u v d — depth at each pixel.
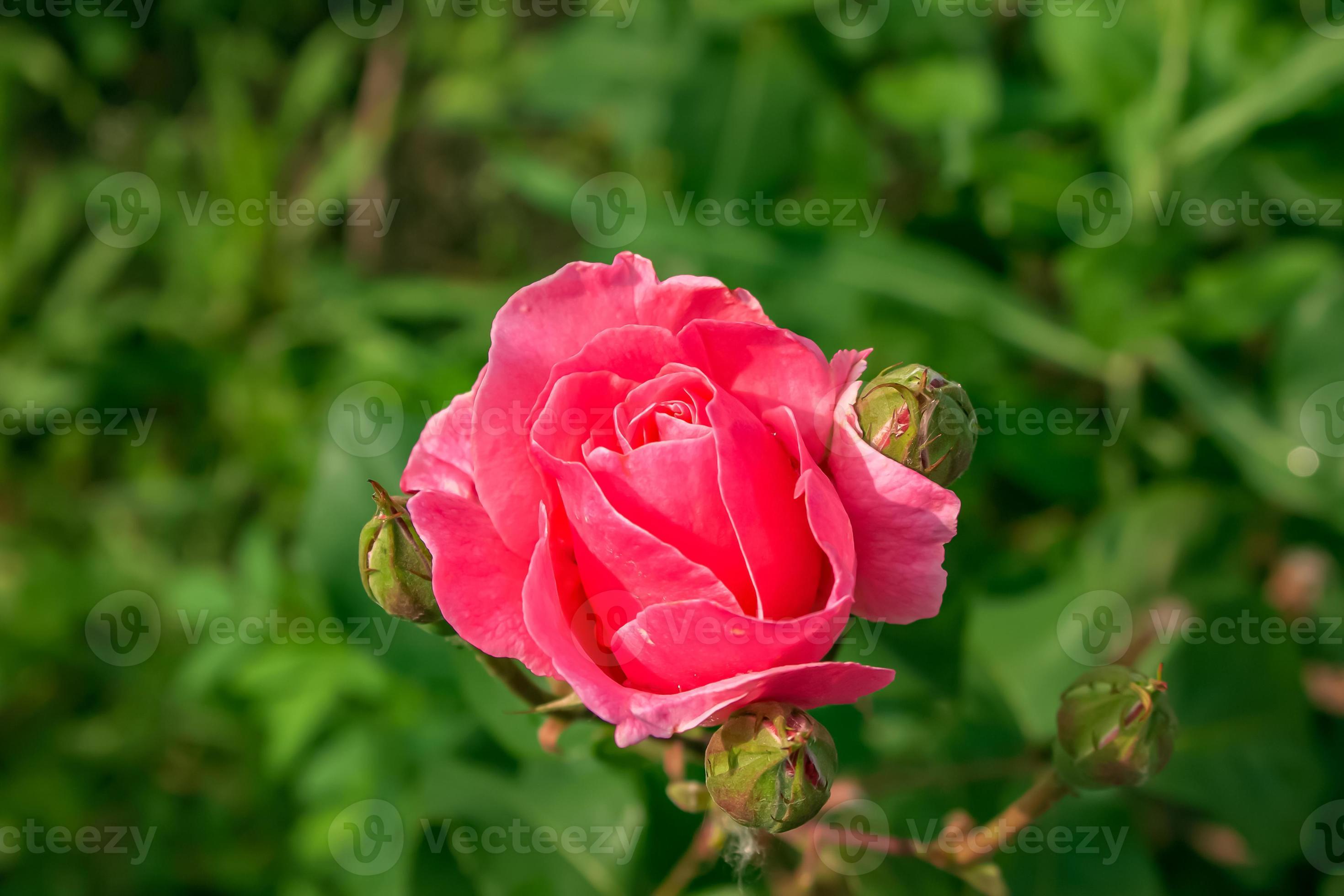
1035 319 0.63
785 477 0.39
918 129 0.67
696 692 0.38
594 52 0.83
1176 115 0.61
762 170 0.70
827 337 0.66
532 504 0.39
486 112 1.02
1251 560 0.61
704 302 0.40
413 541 0.41
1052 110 0.66
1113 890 0.50
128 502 0.91
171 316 0.99
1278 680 0.51
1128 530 0.56
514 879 0.49
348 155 1.04
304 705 0.60
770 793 0.39
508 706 0.48
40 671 0.84
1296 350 0.59
